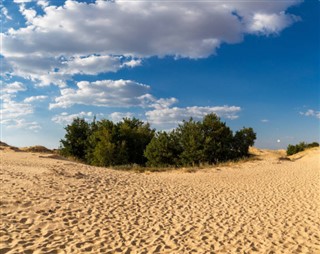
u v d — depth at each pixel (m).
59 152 35.44
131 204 12.02
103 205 11.43
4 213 9.35
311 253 8.30
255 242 8.95
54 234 8.40
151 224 10.01
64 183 13.60
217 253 8.06
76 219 9.70
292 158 35.56
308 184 17.83
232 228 10.09
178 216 11.09
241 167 25.45
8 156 23.22
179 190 15.52
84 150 34.09
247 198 14.46
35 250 7.32
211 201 13.64
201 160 28.72
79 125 35.97
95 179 15.39
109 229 9.20
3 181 12.77
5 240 7.66
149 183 16.69
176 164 29.02
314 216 11.66
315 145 44.06
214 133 30.08
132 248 7.98
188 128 30.48
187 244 8.53
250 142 32.09
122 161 30.20
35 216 9.46
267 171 23.34
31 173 15.00
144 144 33.94
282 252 8.31
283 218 11.35
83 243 7.99
